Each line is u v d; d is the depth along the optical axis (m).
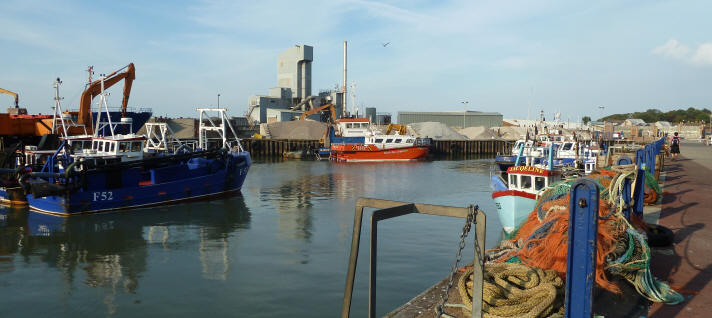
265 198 25.06
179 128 64.12
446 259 12.51
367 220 18.16
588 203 3.52
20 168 19.62
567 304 3.67
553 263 5.51
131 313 9.27
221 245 14.73
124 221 18.70
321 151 57.78
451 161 54.75
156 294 10.30
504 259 6.04
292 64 102.81
